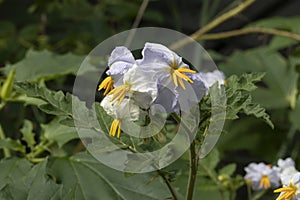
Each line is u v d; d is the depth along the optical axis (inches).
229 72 35.8
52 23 41.5
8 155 22.8
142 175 19.8
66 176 20.1
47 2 39.9
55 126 22.0
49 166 20.4
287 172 22.4
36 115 27.7
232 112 16.3
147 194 19.5
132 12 41.5
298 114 33.5
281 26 34.3
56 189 18.6
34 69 25.0
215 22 32.7
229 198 23.0
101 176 20.0
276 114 36.7
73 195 19.6
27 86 16.9
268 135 35.7
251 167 23.0
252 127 35.7
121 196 19.6
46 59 25.3
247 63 36.4
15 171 20.4
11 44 38.9
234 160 37.8
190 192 16.8
